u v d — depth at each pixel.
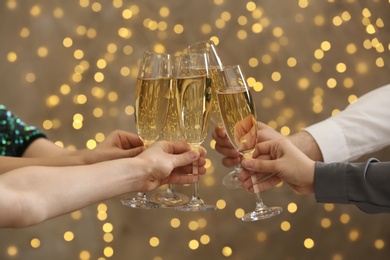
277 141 1.84
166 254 3.46
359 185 1.71
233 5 3.43
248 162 1.79
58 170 1.46
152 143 1.81
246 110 1.68
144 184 1.65
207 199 3.46
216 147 2.12
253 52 3.44
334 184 1.73
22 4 3.43
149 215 3.44
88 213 3.44
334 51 3.43
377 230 3.43
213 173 3.45
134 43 3.45
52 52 3.45
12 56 3.43
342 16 3.43
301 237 3.45
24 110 3.45
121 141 2.02
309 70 3.45
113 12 3.44
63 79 3.45
